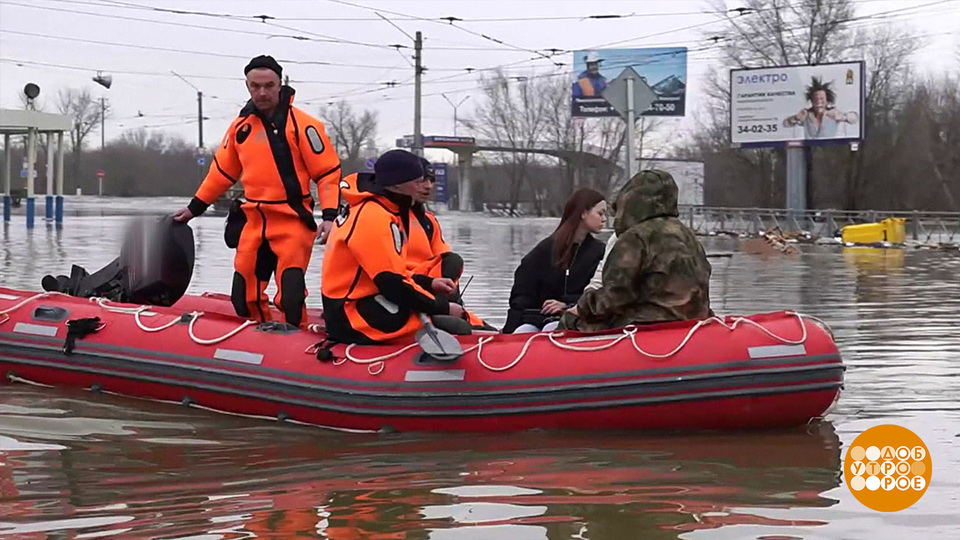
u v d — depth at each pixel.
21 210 40.59
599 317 6.23
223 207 42.94
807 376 5.87
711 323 5.98
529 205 66.44
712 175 56.03
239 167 7.42
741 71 38.84
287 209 7.05
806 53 47.66
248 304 7.29
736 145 39.16
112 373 6.88
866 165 49.78
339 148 69.12
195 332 6.73
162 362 6.70
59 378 7.12
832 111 37.34
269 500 4.70
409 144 49.59
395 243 6.12
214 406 6.55
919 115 49.66
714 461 5.36
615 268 6.07
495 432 5.96
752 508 4.57
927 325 10.60
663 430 5.96
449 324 6.43
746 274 17.80
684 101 46.84
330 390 6.11
